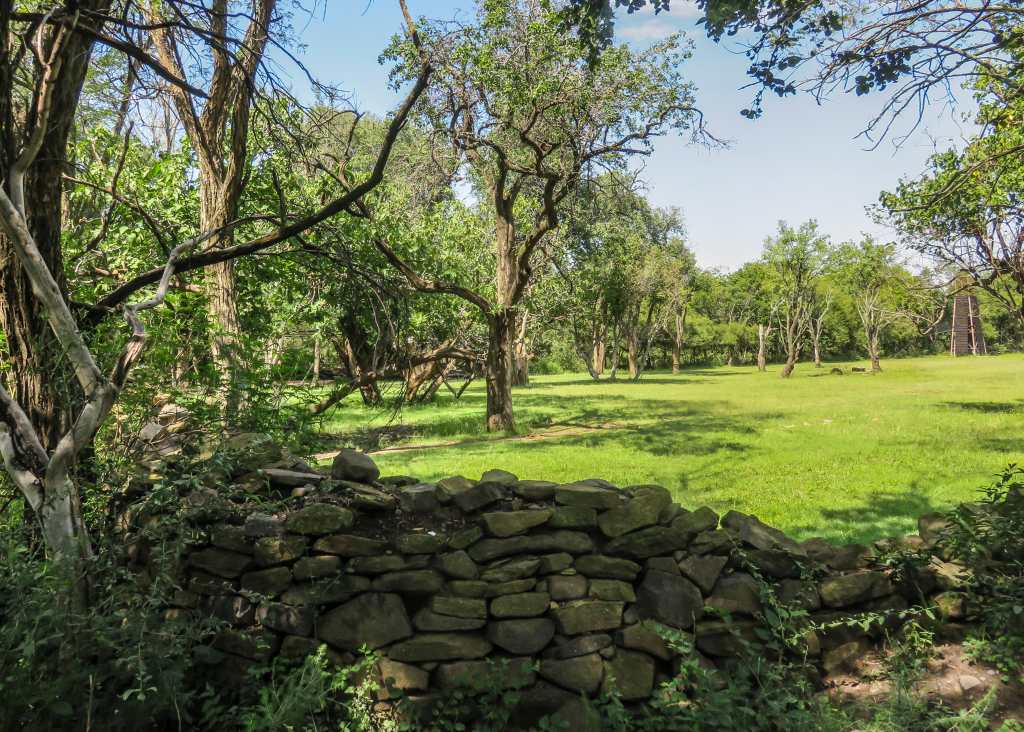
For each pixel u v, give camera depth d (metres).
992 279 15.20
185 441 4.06
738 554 3.76
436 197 19.45
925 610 3.63
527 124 16.22
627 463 11.56
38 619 2.54
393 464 11.91
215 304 7.98
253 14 5.35
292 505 3.75
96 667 2.75
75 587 3.11
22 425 3.51
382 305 7.93
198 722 3.26
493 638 3.47
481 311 18.34
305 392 5.66
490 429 17.98
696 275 51.56
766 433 15.22
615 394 31.17
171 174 9.77
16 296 3.93
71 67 3.98
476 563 3.58
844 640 3.69
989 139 13.34
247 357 5.15
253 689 3.34
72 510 3.46
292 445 5.35
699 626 3.57
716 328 66.94
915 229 14.87
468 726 3.38
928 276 17.30
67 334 3.43
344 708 3.29
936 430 14.39
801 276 43.44
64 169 4.73
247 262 9.79
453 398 28.80
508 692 3.33
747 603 3.62
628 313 48.12
